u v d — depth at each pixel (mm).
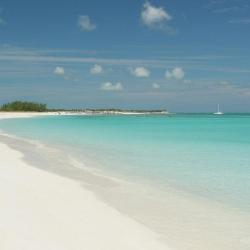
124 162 17703
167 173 14836
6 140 28859
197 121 81000
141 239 7492
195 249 7059
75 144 26203
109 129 45656
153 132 40062
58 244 6992
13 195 10406
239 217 9102
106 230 7910
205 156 19953
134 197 10883
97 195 10984
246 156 19938
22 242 6973
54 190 11352
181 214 9289
